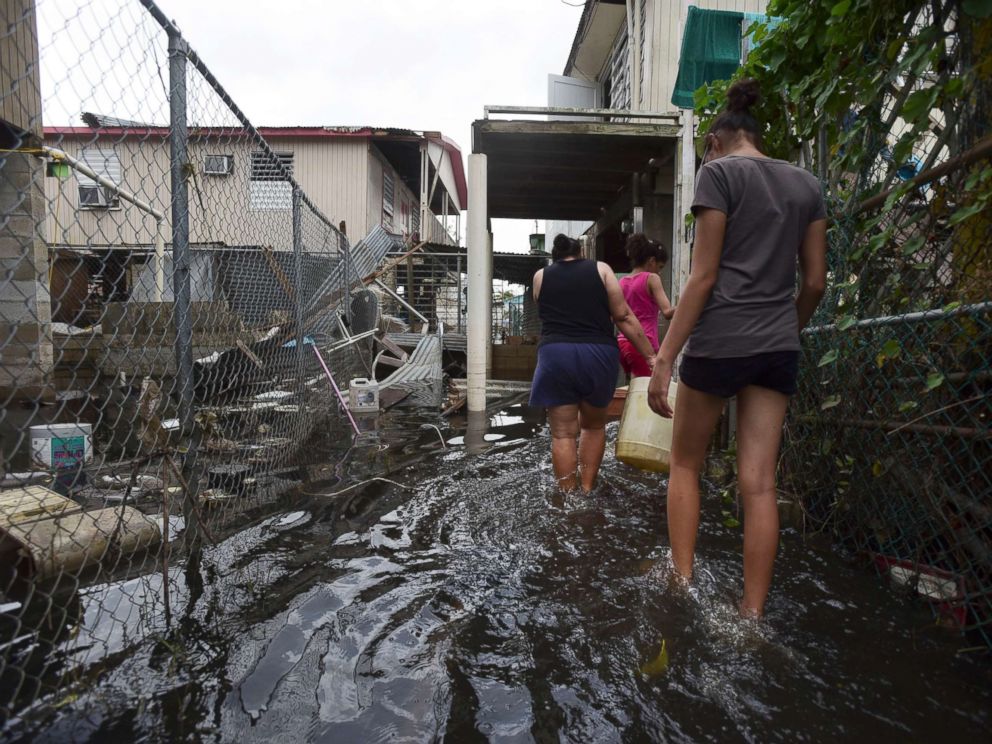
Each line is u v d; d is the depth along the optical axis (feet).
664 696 4.97
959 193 6.45
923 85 7.93
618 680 5.18
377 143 51.01
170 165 7.87
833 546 8.53
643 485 11.65
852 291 8.05
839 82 8.57
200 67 8.38
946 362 6.68
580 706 4.83
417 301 44.80
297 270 14.76
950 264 6.79
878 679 5.22
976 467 6.17
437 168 49.70
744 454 6.46
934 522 6.71
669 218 26.94
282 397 13.42
